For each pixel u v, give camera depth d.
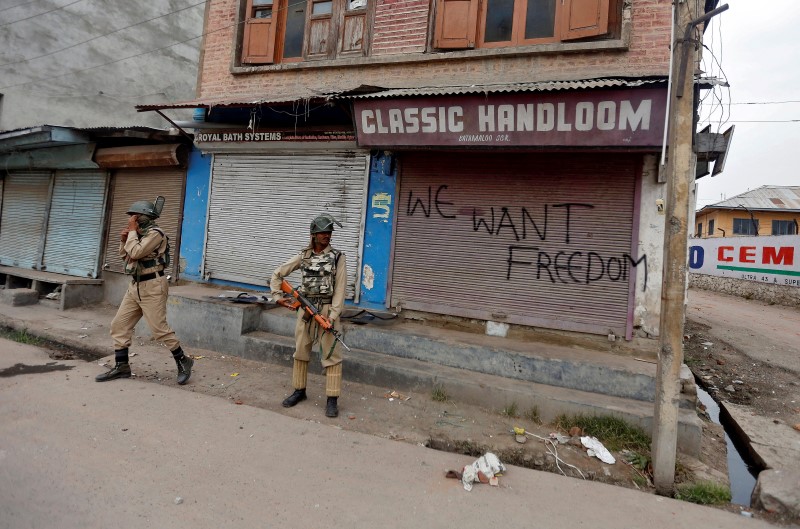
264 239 6.51
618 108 3.86
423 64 5.68
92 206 8.41
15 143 8.16
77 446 3.04
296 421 3.68
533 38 5.25
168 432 3.33
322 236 3.93
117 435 3.23
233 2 6.95
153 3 11.81
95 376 4.48
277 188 6.44
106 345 5.69
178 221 7.20
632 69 4.75
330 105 5.14
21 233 9.43
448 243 5.38
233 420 3.62
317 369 4.96
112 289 8.08
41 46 10.10
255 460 3.01
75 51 10.55
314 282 3.92
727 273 16.92
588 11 4.89
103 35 10.95
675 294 2.98
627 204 4.65
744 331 8.95
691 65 2.97
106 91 11.04
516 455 3.38
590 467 3.24
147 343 5.83
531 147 4.32
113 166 7.86
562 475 3.10
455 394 4.32
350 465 3.03
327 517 2.44
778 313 12.03
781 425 4.16
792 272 13.91
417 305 5.49
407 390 4.52
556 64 5.06
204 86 7.09
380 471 2.98
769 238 14.84
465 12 5.50
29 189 9.40
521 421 3.99
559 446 3.54
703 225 27.89
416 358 4.86
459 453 3.49
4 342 5.66
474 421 3.95
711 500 2.90
